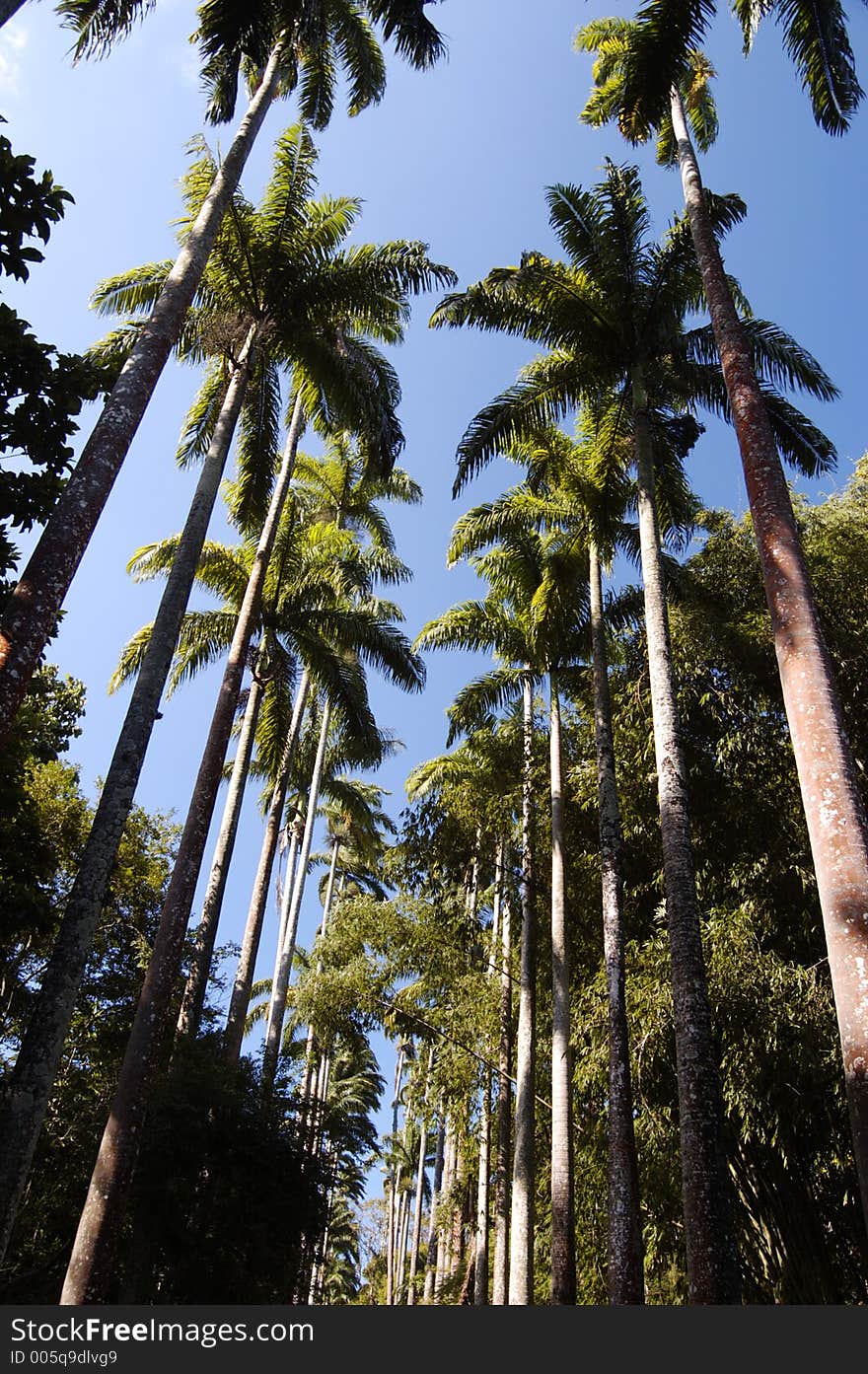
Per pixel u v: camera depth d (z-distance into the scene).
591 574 14.55
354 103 14.46
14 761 11.43
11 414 8.70
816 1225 11.20
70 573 6.66
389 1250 39.94
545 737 18.22
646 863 14.30
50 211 8.05
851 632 11.94
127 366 8.04
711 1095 7.61
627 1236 9.41
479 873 20.09
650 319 13.13
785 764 12.27
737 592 13.81
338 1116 14.76
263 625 17.64
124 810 7.75
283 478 17.19
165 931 9.59
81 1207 12.71
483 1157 21.05
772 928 11.19
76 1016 15.82
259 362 14.80
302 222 14.07
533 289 13.08
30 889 11.44
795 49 10.61
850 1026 4.96
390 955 18.47
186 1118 11.01
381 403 14.98
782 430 13.00
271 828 18.16
